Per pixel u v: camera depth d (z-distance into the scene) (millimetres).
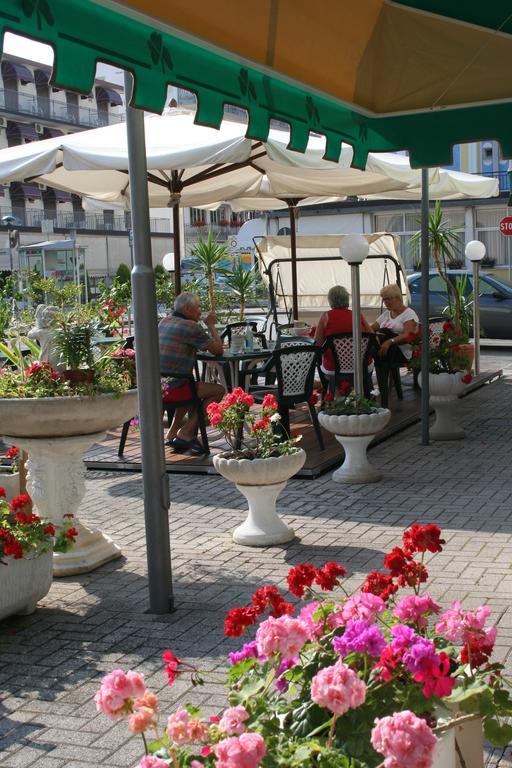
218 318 15680
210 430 11188
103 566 6617
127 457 9961
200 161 9086
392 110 6070
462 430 10781
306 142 5383
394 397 13516
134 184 5602
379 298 18453
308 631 2730
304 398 9820
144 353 5617
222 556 6691
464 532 6977
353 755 2521
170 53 4062
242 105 4703
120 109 65625
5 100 57281
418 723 2256
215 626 5395
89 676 4777
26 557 5492
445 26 5293
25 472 7168
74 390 6324
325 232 26703
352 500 8086
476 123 5949
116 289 10594
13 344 8773
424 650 2561
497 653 4723
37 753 4000
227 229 57250
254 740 2250
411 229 26953
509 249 28781
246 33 4422
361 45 5426
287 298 18672
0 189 56938
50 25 3355
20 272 21328
